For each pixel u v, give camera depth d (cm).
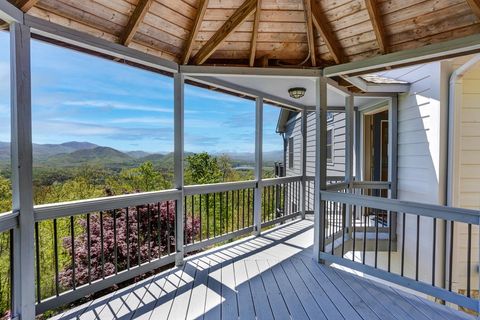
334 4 295
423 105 420
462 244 399
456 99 382
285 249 407
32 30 229
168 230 342
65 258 461
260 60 359
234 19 306
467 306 238
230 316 242
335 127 685
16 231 216
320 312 249
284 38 337
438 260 395
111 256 472
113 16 273
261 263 356
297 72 356
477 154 398
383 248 473
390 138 489
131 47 298
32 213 223
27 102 221
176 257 345
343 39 327
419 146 429
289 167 1041
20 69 217
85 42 260
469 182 399
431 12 266
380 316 243
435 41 280
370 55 325
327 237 443
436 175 394
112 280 281
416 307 257
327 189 384
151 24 298
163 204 512
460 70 369
